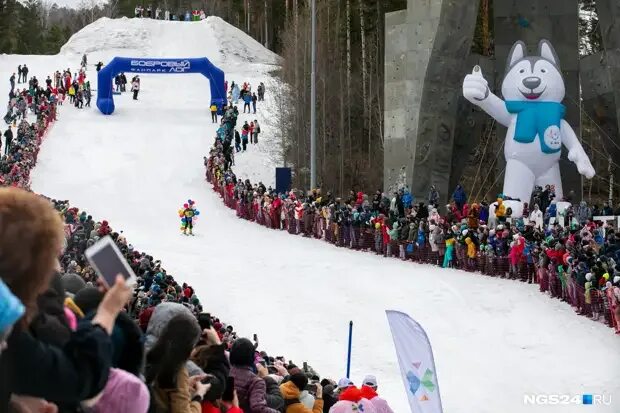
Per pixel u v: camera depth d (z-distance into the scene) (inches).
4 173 2396.7
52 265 204.4
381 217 1791.3
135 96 3425.2
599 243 1596.9
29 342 196.7
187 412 299.6
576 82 2081.7
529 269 1515.7
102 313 212.1
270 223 2103.8
